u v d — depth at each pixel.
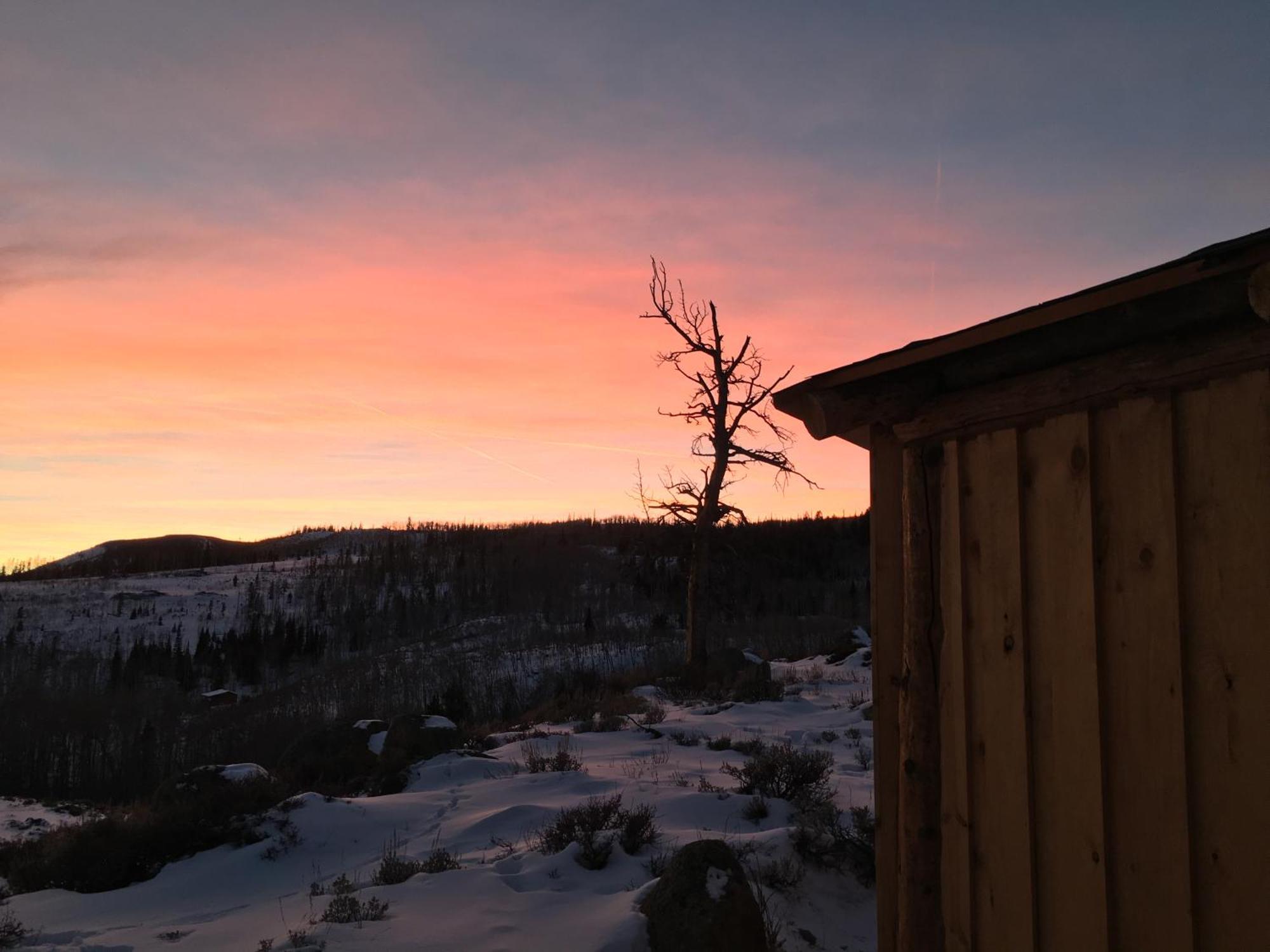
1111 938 3.03
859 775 11.69
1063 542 3.35
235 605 134.38
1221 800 2.74
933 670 3.92
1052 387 3.43
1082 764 3.20
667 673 26.86
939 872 3.81
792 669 26.75
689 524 28.36
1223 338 2.88
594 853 7.77
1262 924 2.60
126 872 9.93
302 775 15.55
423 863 8.47
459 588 108.62
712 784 10.91
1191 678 2.87
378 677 48.69
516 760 14.37
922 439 4.05
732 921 5.81
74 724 44.09
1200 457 2.91
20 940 7.74
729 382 28.59
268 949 6.20
